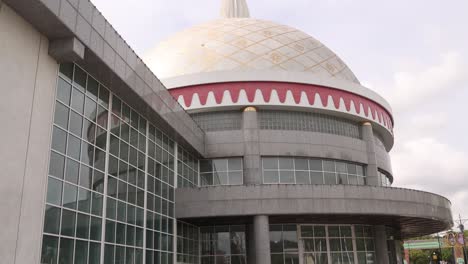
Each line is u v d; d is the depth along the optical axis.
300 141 35.03
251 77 35.09
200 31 43.94
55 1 15.29
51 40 16.69
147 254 24.47
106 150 20.62
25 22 15.43
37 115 15.59
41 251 15.11
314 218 32.25
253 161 33.78
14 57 14.73
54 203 16.12
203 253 34.00
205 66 38.88
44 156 15.73
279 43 41.09
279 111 35.88
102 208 19.77
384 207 30.72
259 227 29.34
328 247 34.22
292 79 35.47
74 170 17.72
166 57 41.53
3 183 13.64
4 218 13.52
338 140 36.22
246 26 43.91
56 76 16.94
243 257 33.38
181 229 30.80
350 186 30.52
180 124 28.94
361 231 35.84
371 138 38.41
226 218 30.91
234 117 35.62
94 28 18.06
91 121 19.50
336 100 36.34
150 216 25.34
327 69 40.53
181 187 30.44
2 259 13.30
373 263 35.56
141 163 24.69
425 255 102.81
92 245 18.66
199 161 34.94
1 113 13.91
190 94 35.28
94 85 20.06
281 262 33.12
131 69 21.61
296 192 29.91
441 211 33.88
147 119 25.89
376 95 39.97
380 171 41.28
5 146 13.90
